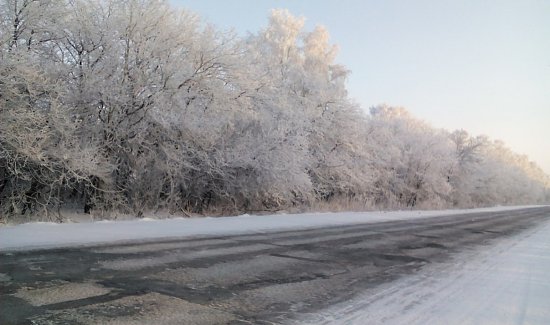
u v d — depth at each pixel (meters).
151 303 5.59
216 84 18.25
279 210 24.14
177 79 16.98
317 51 36.94
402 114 64.00
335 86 34.34
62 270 7.06
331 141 29.73
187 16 17.86
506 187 82.75
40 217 13.88
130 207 16.67
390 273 8.94
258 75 20.31
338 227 18.36
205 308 5.58
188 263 8.39
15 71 11.98
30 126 12.81
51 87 13.26
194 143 18.52
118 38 15.94
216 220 17.36
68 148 13.82
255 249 10.79
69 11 14.54
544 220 37.84
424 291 7.47
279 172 21.17
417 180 46.00
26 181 13.85
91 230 12.03
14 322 4.54
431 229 20.67
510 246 15.66
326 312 5.77
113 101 15.51
